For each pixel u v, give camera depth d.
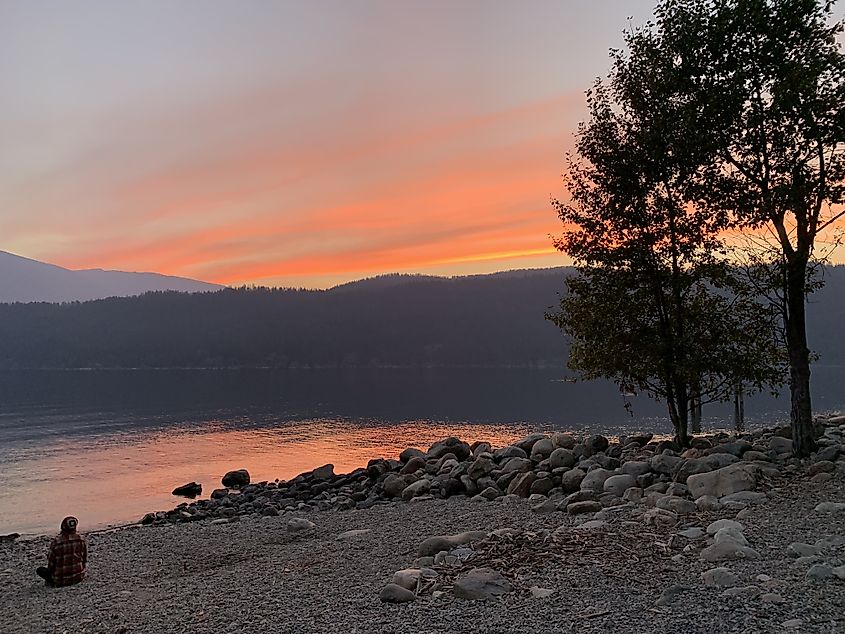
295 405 87.75
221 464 41.47
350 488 22.64
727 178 13.01
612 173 15.13
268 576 9.57
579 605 6.55
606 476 13.55
